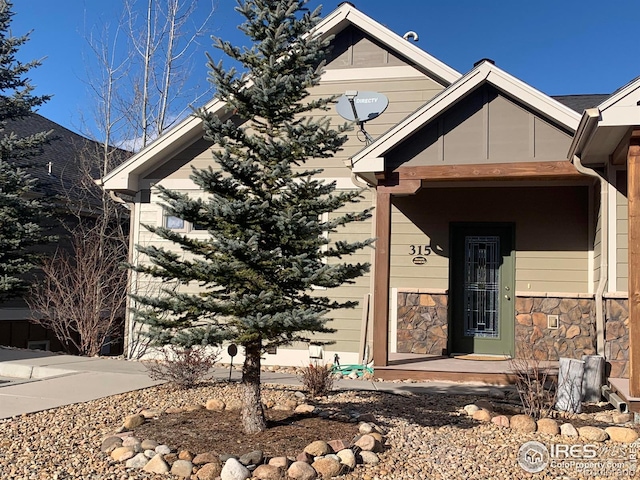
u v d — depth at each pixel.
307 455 4.27
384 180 8.20
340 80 10.34
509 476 4.29
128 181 10.48
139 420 5.23
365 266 4.79
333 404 6.21
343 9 10.21
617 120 6.12
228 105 5.04
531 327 8.46
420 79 10.07
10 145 12.25
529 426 5.35
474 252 9.79
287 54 5.06
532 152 7.85
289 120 5.32
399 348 9.62
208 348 10.04
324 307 5.07
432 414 5.91
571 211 9.38
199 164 10.66
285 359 9.94
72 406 6.01
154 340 4.55
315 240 4.93
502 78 7.75
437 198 9.87
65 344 13.09
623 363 7.26
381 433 5.04
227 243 4.44
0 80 12.54
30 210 12.20
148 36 16.70
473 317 9.67
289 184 4.96
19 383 7.25
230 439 4.69
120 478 4.04
